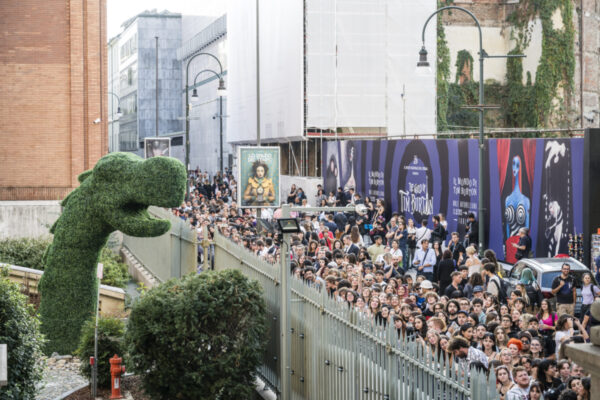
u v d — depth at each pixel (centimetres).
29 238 2753
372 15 4931
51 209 3256
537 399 877
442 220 2630
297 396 1272
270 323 1348
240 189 3014
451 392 775
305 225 2577
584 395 894
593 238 2223
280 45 5366
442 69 5925
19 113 3388
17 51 3378
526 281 1681
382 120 4966
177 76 11150
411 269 2500
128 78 11938
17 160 3388
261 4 5912
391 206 3441
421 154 3139
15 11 3375
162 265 2492
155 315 1209
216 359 1218
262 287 1366
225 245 1755
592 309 504
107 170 1777
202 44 9069
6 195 3375
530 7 5862
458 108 6009
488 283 1644
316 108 4941
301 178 5116
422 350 887
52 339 1817
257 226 3019
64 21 3406
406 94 4966
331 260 1939
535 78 5847
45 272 1848
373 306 1271
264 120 5888
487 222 2762
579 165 2328
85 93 3428
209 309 1199
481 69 2720
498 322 1202
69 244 1823
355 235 2153
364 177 3775
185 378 1217
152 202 1744
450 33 6012
